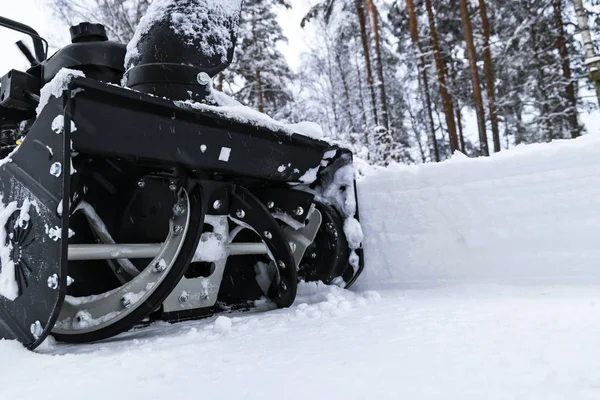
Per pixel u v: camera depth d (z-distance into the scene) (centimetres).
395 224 255
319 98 1762
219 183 199
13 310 142
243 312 213
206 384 91
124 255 173
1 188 156
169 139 172
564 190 205
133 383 96
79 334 158
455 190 237
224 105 202
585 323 119
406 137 2205
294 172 224
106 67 211
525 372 83
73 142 154
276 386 86
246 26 1688
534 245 212
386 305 187
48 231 133
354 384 84
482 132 1270
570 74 1395
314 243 250
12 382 104
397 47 1952
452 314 151
